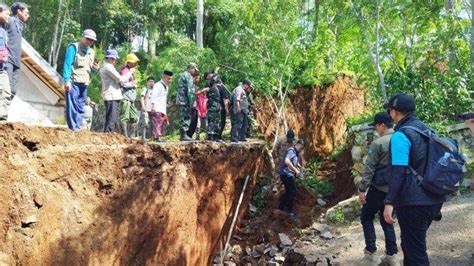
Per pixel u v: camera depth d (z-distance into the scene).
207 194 7.96
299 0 15.41
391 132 5.48
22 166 4.71
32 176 4.79
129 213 5.82
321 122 14.74
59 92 10.77
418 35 10.77
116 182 5.89
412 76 10.09
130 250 5.70
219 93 10.35
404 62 10.80
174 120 15.98
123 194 5.88
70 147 5.42
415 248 4.13
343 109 15.39
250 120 12.00
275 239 9.27
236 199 9.49
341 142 14.76
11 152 4.67
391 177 4.16
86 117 10.45
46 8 23.69
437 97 9.59
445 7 11.23
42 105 10.80
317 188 12.03
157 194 6.38
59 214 4.98
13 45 6.24
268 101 13.96
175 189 6.70
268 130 13.66
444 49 10.48
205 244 7.79
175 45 21.98
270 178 11.98
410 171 4.13
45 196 4.86
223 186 8.58
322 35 14.55
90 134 6.03
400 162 4.11
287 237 9.05
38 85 10.57
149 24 25.31
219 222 8.33
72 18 25.44
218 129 10.25
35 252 4.57
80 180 5.43
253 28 14.28
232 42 14.81
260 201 11.19
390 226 5.58
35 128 5.09
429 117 9.52
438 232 6.64
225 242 9.12
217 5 24.03
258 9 14.21
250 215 10.64
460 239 6.33
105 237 5.34
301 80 14.53
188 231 6.88
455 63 10.41
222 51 15.12
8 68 6.14
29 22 24.09
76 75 7.09
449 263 5.69
